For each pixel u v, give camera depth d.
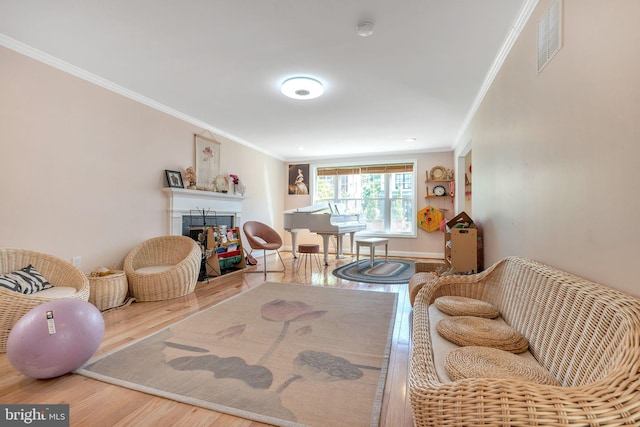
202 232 4.35
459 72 2.97
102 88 3.27
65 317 1.71
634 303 0.97
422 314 1.85
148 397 1.56
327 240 5.37
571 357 1.12
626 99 1.09
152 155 3.89
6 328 2.04
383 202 6.98
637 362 0.81
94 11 2.10
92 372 1.79
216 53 2.67
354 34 2.37
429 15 2.13
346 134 5.34
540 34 1.83
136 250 3.54
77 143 3.04
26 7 2.06
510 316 1.75
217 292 3.65
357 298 3.41
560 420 0.78
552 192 1.67
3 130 2.51
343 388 1.65
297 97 3.53
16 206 2.59
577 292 1.21
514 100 2.31
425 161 6.59
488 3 2.00
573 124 1.45
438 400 0.95
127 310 2.97
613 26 1.16
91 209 3.18
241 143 5.80
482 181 3.47
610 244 1.18
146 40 2.47
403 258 6.39
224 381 1.71
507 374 1.13
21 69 2.61
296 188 7.55
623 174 1.10
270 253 6.76
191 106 4.00
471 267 3.22
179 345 2.18
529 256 2.00
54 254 2.86
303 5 2.03
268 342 2.24
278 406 1.49
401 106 3.91
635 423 0.75
